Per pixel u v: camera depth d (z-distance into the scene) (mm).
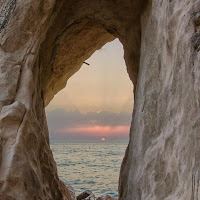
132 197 6031
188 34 4062
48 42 8492
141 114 6242
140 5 7895
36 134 5969
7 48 6656
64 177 23203
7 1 7188
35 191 5059
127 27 9227
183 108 4129
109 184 19531
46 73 9445
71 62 11227
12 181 4672
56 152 64875
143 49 7137
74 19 9141
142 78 6711
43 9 6945
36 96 7160
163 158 4797
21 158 5062
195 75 3639
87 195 12961
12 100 6023
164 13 5438
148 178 5223
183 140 3984
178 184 4066
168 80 5039
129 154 7293
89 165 33656
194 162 3432
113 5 8812
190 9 4176
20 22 6773
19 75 6340
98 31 10367
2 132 5328
